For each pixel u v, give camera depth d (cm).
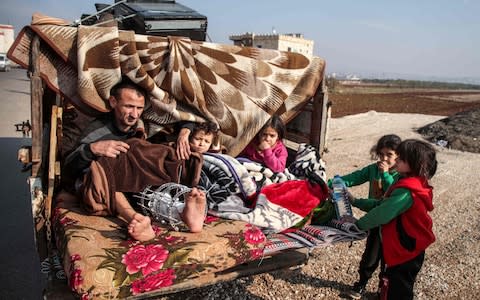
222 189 273
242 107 327
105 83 267
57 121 258
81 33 253
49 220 241
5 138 848
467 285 374
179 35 398
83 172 254
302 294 344
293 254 273
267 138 325
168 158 262
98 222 227
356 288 339
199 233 227
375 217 261
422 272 392
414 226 266
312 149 337
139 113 283
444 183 704
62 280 216
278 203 269
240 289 344
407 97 3362
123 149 247
